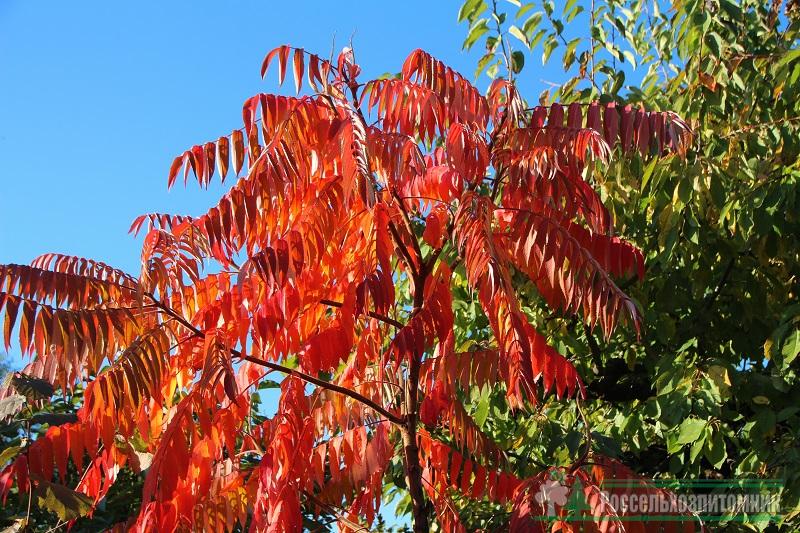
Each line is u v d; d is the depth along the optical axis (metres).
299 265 2.63
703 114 4.64
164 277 2.71
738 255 4.70
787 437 4.16
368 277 2.61
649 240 4.90
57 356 2.57
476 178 2.92
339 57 2.96
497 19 4.59
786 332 4.16
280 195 2.73
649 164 4.47
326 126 2.79
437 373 3.01
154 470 2.61
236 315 2.76
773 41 5.21
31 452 2.68
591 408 5.23
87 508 2.81
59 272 2.63
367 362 3.28
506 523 3.34
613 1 5.20
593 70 5.11
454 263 4.07
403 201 3.03
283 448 2.71
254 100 2.77
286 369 2.77
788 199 4.31
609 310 2.71
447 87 3.03
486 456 3.21
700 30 4.79
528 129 3.07
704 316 4.79
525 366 2.54
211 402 2.69
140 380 2.65
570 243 2.79
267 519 2.65
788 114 4.81
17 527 2.92
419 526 2.97
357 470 3.05
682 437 4.08
